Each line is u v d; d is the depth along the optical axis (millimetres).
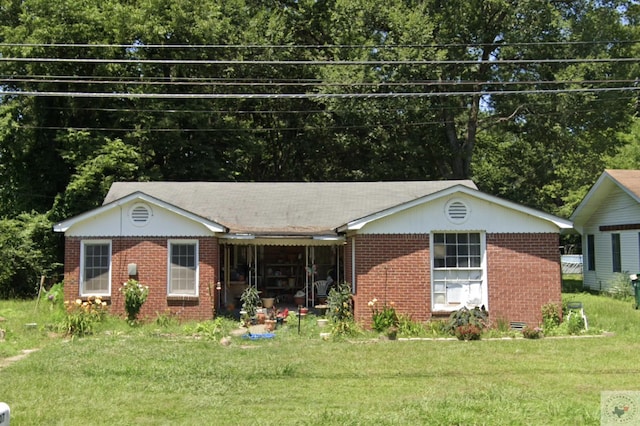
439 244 17625
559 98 33062
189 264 19500
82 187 29125
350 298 18406
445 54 33094
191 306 19297
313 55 37375
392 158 38625
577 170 48375
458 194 17609
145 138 31891
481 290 17484
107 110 31031
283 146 41062
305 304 22500
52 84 30891
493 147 45594
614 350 13852
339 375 11336
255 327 17672
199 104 33312
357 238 17641
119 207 19656
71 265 19562
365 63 16078
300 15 39062
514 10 33000
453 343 15055
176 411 8984
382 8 34531
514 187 47406
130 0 33656
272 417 8578
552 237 17562
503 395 9656
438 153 37656
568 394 9781
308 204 23219
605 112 34219
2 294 27422
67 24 30453
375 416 8523
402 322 16938
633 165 45469
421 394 9883
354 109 33500
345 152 40312
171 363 12461
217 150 35938
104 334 16703
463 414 8570
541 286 17422
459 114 38000
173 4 32250
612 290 26328
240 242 20734
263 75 36531
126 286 18938
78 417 8680
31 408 9133
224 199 23531
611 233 28391
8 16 33031
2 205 31844
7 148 30969
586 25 32875
